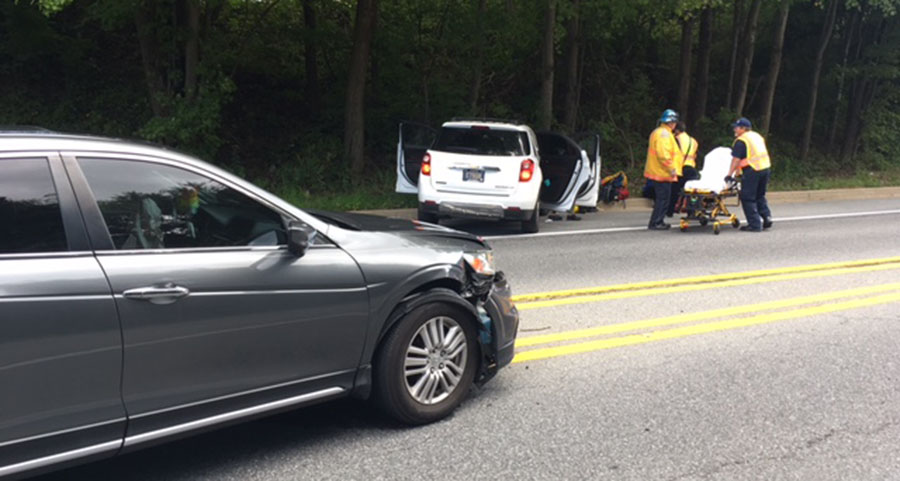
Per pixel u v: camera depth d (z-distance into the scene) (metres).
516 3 15.35
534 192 10.42
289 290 3.37
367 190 13.81
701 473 3.52
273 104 15.95
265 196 3.50
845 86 23.20
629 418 4.15
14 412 2.67
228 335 3.20
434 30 15.60
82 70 14.39
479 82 15.77
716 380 4.79
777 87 24.20
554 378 4.77
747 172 11.39
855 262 8.95
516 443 3.80
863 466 3.63
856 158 22.72
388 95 16.36
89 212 2.93
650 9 14.80
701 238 10.73
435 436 3.86
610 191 14.52
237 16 16.48
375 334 3.71
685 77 19.81
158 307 2.98
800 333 5.89
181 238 3.20
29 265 2.72
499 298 4.34
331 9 16.17
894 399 4.52
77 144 3.01
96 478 3.33
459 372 4.10
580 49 18.89
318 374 3.55
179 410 3.10
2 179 2.78
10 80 13.81
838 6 21.61
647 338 5.68
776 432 4.01
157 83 12.08
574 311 6.41
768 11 22.20
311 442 3.76
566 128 17.97
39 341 2.69
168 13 11.63
